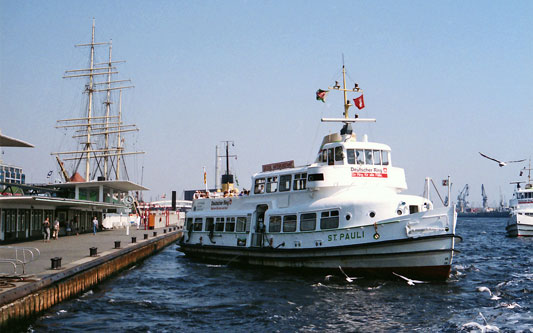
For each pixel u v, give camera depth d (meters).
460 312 19.31
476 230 111.06
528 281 27.03
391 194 26.56
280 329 17.08
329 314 19.03
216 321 18.23
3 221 40.53
